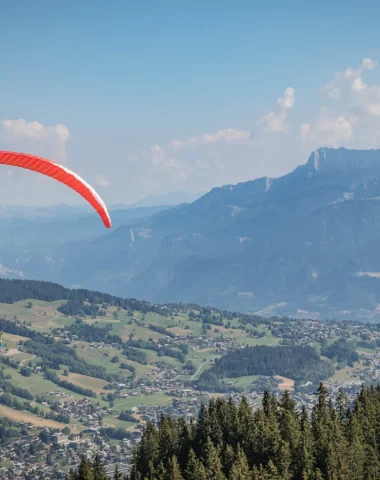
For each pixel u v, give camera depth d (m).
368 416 141.75
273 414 138.88
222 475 122.94
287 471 124.31
